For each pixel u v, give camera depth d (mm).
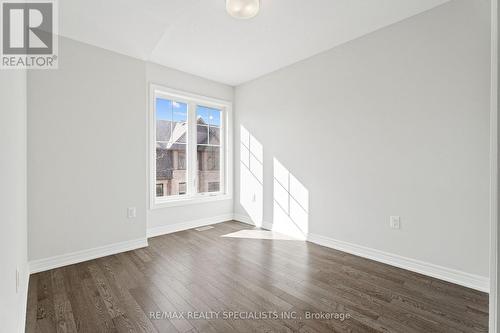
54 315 1676
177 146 3789
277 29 2557
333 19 2381
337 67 2918
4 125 953
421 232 2301
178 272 2336
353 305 1805
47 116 2375
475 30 1989
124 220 2896
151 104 3363
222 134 4367
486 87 1949
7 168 1014
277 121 3656
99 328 1552
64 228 2477
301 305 1807
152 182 3420
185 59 3283
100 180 2717
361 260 2619
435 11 2184
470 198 2035
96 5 2084
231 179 4398
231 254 2795
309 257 2703
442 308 1763
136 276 2248
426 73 2242
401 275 2271
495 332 1022
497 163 1011
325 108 3047
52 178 2404
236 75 3871
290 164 3482
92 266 2461
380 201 2566
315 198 3170
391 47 2461
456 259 2113
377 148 2576
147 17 2301
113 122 2812
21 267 1637
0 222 849
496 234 1015
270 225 3781
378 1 2105
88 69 2637
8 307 1000
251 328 1558
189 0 2092
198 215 3963
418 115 2295
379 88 2553
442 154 2166
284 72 3539
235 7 2037
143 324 1589
